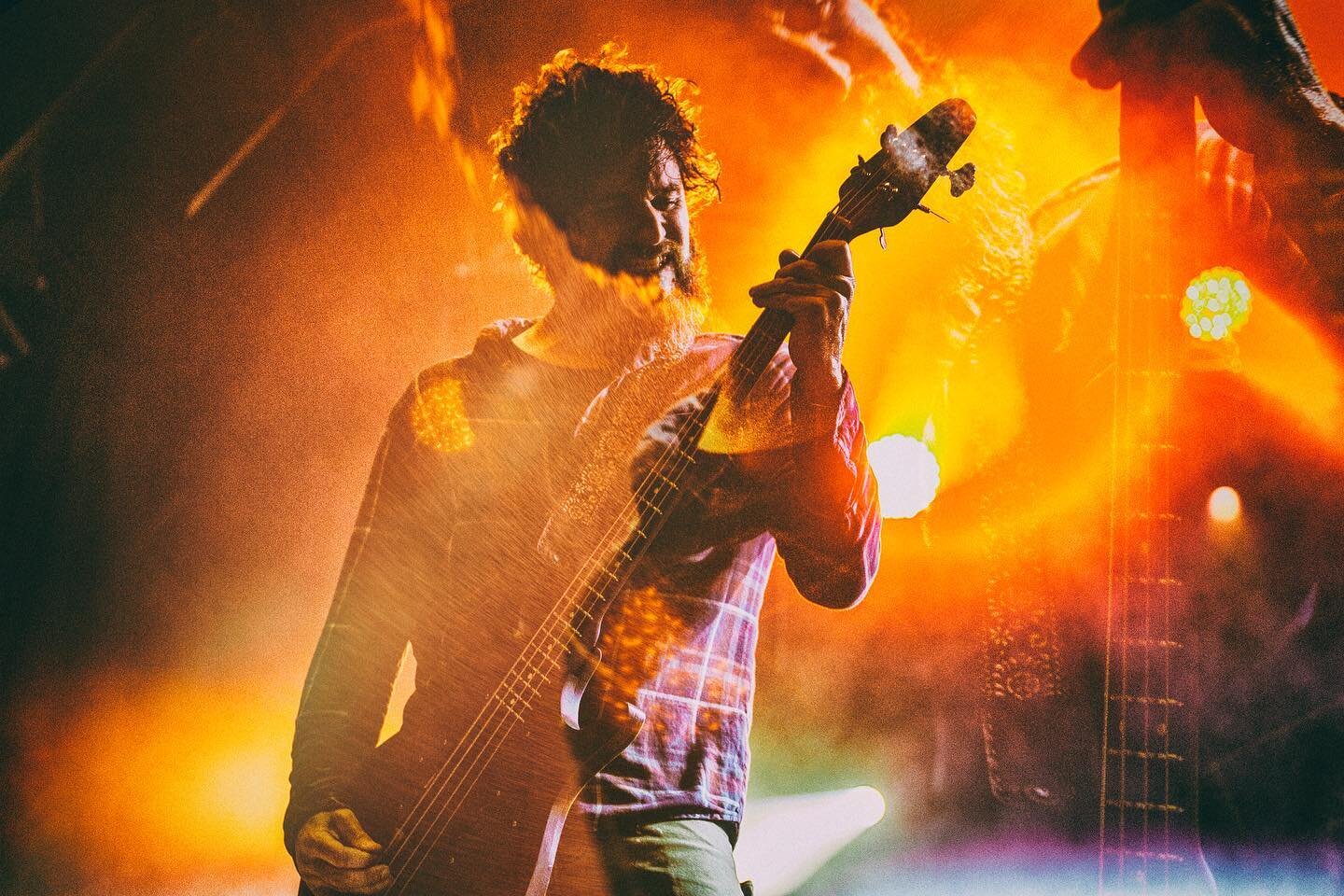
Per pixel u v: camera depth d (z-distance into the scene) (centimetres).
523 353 209
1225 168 206
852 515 186
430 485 204
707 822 186
